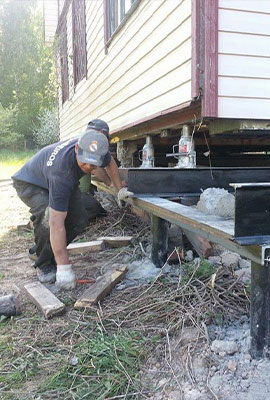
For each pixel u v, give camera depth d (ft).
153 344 7.64
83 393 6.39
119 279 10.65
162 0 13.61
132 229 16.30
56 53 45.93
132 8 16.53
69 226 11.66
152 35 14.73
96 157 9.55
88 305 9.21
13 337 8.26
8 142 111.45
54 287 10.78
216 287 9.16
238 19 11.22
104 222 17.21
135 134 17.93
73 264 12.76
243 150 20.38
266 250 5.74
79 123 31.89
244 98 11.50
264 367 6.51
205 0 10.86
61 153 10.11
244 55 11.37
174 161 21.26
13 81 123.54
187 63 11.89
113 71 20.63
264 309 6.66
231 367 6.59
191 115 12.41
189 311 8.34
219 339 7.51
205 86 11.06
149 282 10.43
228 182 11.36
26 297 10.20
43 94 123.44
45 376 6.93
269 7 11.44
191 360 6.93
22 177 10.99
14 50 122.93
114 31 19.62
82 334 8.14
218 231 6.48
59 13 42.57
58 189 9.82
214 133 12.58
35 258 13.30
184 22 12.00
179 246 12.50
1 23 122.52
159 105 14.28
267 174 11.71
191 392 6.21
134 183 10.66
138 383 6.57
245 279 9.73
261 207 5.94
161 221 11.40
